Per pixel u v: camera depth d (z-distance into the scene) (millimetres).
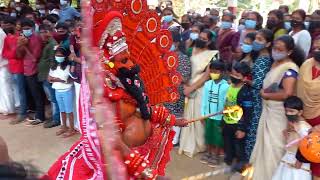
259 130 4078
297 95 3836
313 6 14992
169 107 4953
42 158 5023
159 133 2812
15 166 984
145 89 2854
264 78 4078
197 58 4961
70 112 5660
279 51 3832
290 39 3820
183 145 5172
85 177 2414
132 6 2652
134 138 2564
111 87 2391
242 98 4160
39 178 948
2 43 6266
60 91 5582
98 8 2395
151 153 2713
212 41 5094
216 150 4941
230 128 4293
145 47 2811
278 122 3877
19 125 6242
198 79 4926
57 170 2547
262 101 4098
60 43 5633
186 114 5074
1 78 6527
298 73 3826
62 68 5527
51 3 9922
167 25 6219
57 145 5449
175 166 4875
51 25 6172
